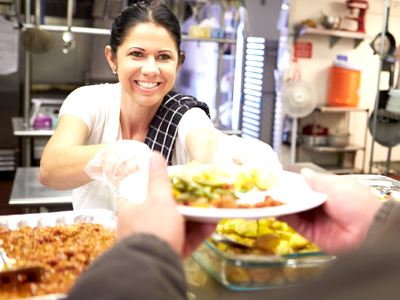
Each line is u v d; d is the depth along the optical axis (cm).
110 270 39
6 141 477
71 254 79
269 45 457
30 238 88
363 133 485
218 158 116
